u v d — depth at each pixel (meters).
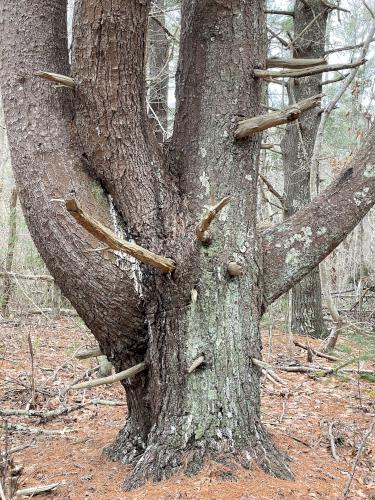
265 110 7.60
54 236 2.97
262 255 3.29
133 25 2.78
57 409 4.85
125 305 3.03
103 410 5.09
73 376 6.36
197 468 2.88
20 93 3.05
